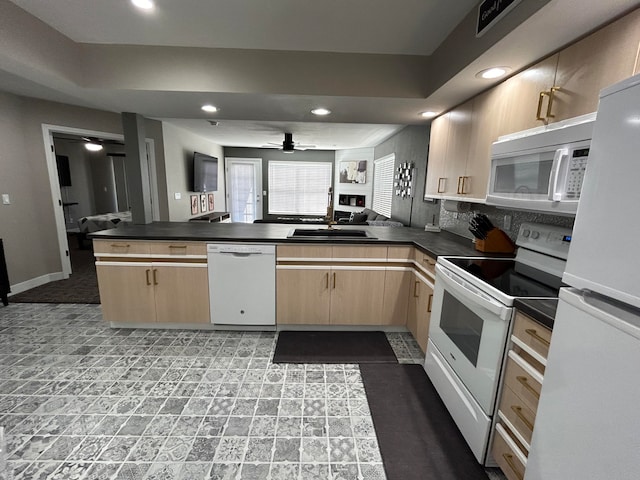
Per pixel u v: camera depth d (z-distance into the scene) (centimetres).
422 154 382
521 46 145
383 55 230
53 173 382
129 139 305
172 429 166
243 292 264
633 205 70
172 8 177
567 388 89
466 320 163
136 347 246
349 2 168
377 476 143
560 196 131
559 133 133
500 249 216
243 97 243
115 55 224
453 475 144
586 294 87
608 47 117
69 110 377
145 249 256
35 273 376
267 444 158
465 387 162
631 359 69
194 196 600
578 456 84
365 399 193
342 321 273
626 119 72
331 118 313
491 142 196
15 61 179
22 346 245
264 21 190
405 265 266
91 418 172
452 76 190
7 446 153
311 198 834
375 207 655
